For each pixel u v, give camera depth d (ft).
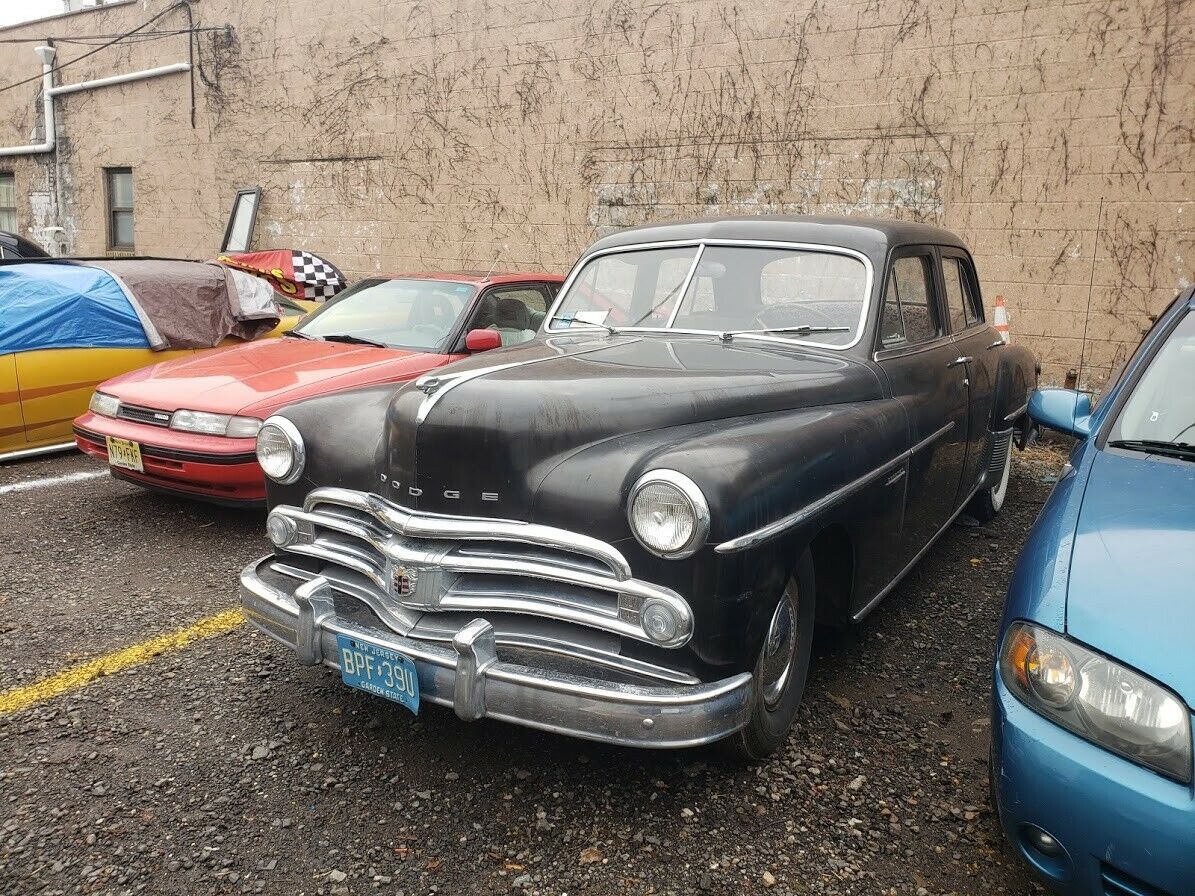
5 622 12.89
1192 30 24.44
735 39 31.40
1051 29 26.23
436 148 39.52
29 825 8.48
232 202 47.47
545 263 37.17
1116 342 26.48
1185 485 8.21
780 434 8.86
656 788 9.14
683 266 12.89
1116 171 25.88
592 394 8.75
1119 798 6.13
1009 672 7.11
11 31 56.24
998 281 27.91
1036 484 21.56
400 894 7.66
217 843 8.27
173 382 17.40
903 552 12.01
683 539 7.55
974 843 8.40
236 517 17.76
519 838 8.38
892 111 28.91
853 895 7.73
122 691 11.02
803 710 10.75
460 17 37.83
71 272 21.79
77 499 18.79
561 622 8.34
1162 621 6.52
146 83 50.01
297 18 43.11
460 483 8.54
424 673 8.35
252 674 11.49
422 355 18.26
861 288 11.90
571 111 35.47
